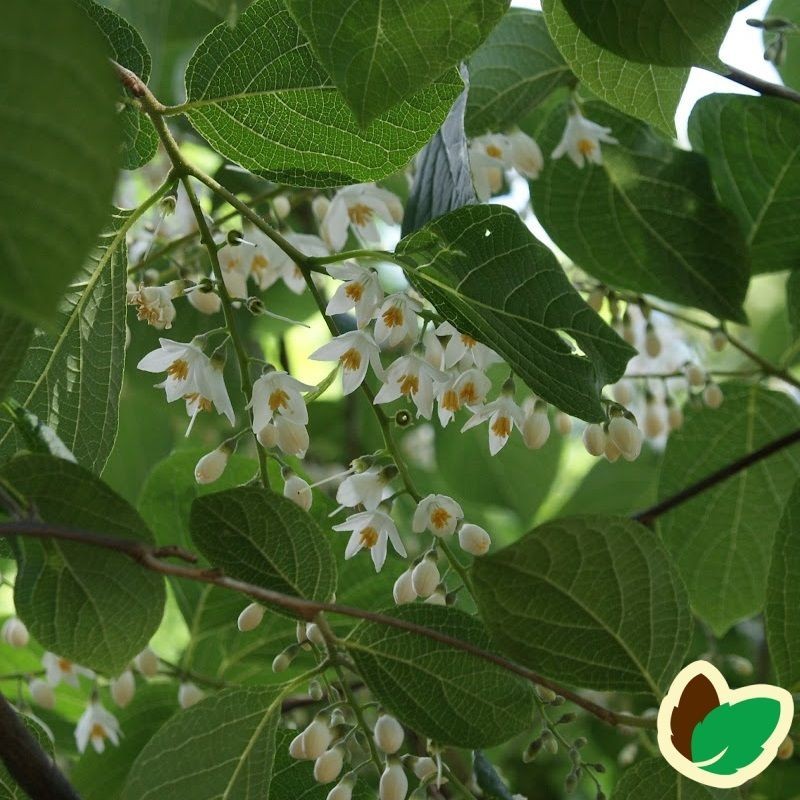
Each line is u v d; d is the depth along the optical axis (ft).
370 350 2.28
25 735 1.95
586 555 1.99
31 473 1.94
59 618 2.01
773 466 2.82
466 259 2.16
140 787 2.06
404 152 2.21
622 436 2.32
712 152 2.71
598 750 3.42
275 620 2.68
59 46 1.49
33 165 1.48
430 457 3.71
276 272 2.62
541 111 2.91
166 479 2.59
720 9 2.06
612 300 2.81
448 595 2.31
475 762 2.38
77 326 2.22
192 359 2.30
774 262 2.77
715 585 2.85
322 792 2.27
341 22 1.96
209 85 2.18
